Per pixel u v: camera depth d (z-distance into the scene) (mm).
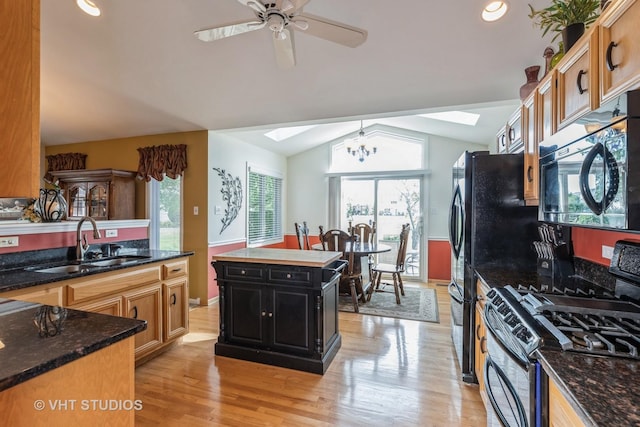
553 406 962
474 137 5039
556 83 1578
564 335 1041
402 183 5785
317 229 6230
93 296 2131
